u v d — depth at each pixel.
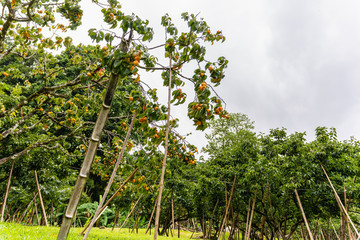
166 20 4.67
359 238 8.34
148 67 4.13
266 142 13.23
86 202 21.25
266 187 11.91
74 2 7.75
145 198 15.83
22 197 12.49
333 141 11.24
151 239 9.75
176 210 18.20
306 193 10.89
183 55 4.94
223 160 13.91
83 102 7.61
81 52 8.22
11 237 4.55
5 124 9.56
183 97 4.62
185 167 17.33
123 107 19.47
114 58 3.46
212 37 5.21
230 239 15.66
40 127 11.26
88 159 3.10
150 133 4.81
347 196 10.27
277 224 12.90
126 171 7.40
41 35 7.43
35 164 10.46
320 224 19.44
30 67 22.41
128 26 3.77
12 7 6.91
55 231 7.32
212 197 14.62
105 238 7.85
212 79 4.89
